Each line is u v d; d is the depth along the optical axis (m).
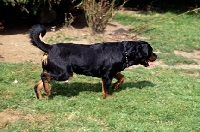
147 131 4.27
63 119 4.46
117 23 9.02
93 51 4.86
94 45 4.91
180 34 8.20
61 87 5.21
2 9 8.08
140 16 9.95
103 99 4.91
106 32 8.07
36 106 4.67
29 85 5.25
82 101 4.82
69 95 5.00
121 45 4.94
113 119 4.46
